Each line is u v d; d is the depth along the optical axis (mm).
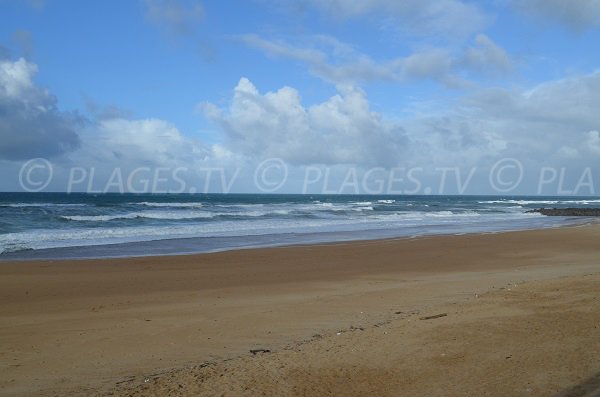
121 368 7004
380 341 6984
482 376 5293
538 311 8047
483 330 7082
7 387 6309
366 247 25500
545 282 11203
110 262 19812
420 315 8812
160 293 13742
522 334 6711
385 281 15719
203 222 39906
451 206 89062
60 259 20672
